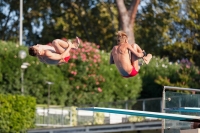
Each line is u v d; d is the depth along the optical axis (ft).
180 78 163.32
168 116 65.72
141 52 66.23
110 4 241.14
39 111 145.89
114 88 172.86
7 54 160.86
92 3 242.78
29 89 162.71
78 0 243.60
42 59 64.08
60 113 143.84
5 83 160.35
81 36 246.47
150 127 117.19
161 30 233.35
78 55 169.37
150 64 179.42
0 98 141.69
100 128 124.47
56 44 63.93
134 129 119.44
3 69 159.84
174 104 78.07
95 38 242.99
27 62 162.50
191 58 222.89
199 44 227.81
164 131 75.92
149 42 233.35
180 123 76.59
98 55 171.63
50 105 164.35
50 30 244.42
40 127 144.46
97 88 170.30
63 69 168.04
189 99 78.79
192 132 70.18
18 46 163.94
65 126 136.98
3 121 141.08
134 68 66.39
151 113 65.62
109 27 242.58
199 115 77.00
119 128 121.90
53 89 165.17
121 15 198.80
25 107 143.54
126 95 174.29
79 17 243.19
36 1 241.35
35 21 246.06
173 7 232.32
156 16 233.35
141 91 177.68
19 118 142.41
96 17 242.37
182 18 231.71
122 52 66.23
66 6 244.01
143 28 234.79
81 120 141.38
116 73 173.58
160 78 162.50
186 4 230.48
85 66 169.37
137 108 139.03
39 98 163.63
